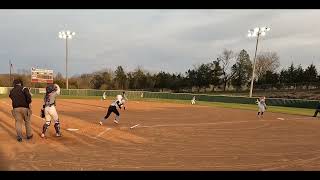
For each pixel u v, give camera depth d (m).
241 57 95.06
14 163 7.43
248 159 8.56
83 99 46.91
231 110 30.55
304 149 10.35
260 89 83.50
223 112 27.64
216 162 8.10
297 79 84.12
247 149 10.12
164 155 8.84
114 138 11.55
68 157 8.22
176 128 15.29
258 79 92.19
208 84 92.31
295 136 13.56
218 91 90.25
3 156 8.16
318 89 73.88
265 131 15.09
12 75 82.50
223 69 94.88
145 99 51.62
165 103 41.66
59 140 10.77
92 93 58.41
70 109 26.58
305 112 30.02
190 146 10.43
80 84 87.25
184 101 47.28
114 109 15.72
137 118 19.97
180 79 92.88
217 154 9.18
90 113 22.48
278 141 12.02
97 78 90.19
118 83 91.25
